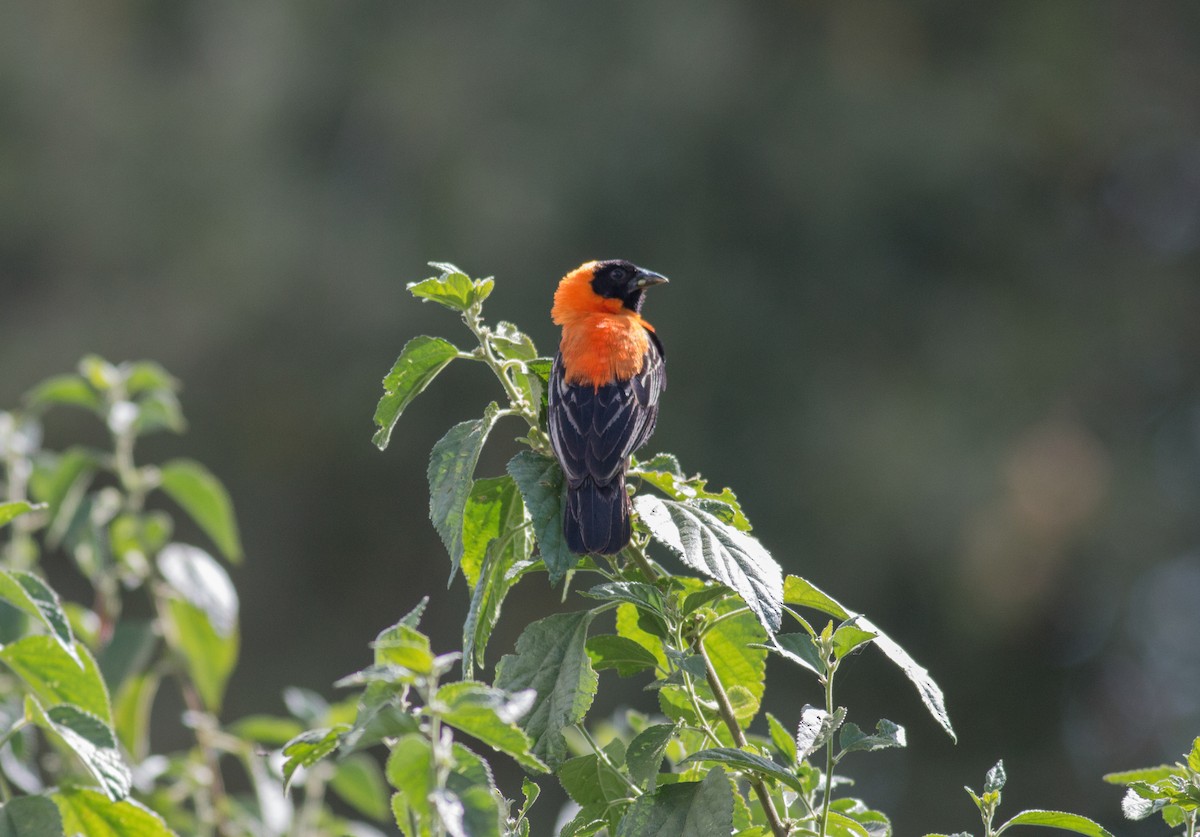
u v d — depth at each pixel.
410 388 4.27
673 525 3.84
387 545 17.86
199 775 5.93
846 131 17.61
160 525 6.37
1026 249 18.55
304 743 3.43
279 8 17.95
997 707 17.64
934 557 16.50
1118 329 18.91
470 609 4.01
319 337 17.14
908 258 18.14
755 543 3.83
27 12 18.28
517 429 17.33
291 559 17.72
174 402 6.55
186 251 17.28
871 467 16.38
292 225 17.08
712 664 4.24
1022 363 17.97
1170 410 19.11
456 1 17.77
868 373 17.33
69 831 4.21
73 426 17.06
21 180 17.44
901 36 18.83
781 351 17.05
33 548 6.54
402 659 3.06
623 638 4.09
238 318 17.00
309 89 17.61
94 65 18.16
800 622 3.71
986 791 3.77
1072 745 18.02
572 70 17.22
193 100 17.83
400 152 17.58
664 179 17.06
